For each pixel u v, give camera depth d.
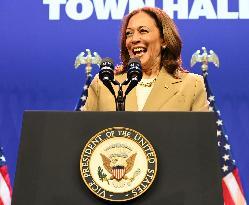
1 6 7.23
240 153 6.70
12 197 2.56
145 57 4.46
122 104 3.16
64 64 7.10
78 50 7.13
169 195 2.56
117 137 2.65
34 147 2.66
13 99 7.02
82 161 2.61
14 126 6.93
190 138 2.67
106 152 2.63
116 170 2.60
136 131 2.67
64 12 7.21
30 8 7.24
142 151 2.62
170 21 4.56
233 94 6.88
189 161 2.62
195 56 6.82
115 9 7.18
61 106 7.02
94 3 7.20
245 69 6.95
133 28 4.55
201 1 7.12
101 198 2.54
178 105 4.09
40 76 7.08
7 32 7.18
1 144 6.86
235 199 5.90
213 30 7.06
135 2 7.18
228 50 7.01
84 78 7.04
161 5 7.14
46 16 7.21
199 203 2.54
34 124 2.71
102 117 2.72
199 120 2.70
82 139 2.68
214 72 6.91
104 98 4.12
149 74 4.44
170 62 4.41
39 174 2.60
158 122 2.71
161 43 4.50
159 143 2.66
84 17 7.19
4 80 7.07
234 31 7.05
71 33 7.16
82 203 2.55
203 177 2.58
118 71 4.43
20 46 7.15
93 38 7.14
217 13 7.10
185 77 4.34
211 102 6.59
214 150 2.63
